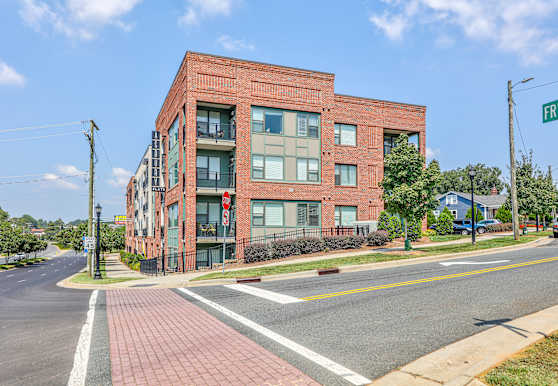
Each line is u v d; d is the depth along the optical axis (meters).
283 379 5.32
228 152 27.03
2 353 7.14
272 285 13.88
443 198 54.78
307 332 7.64
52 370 6.10
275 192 25.94
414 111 33.25
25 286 23.91
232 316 9.38
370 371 5.48
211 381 5.37
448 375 5.14
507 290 10.32
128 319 9.68
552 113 7.27
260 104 25.94
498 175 84.19
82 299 13.89
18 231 61.31
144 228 47.69
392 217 27.25
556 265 14.18
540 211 32.59
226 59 25.39
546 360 5.27
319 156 27.39
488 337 6.61
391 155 20.64
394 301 9.88
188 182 24.34
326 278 14.71
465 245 23.00
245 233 25.03
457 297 9.85
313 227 26.89
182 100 26.25
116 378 5.65
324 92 27.77
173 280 17.50
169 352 6.79
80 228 71.19
